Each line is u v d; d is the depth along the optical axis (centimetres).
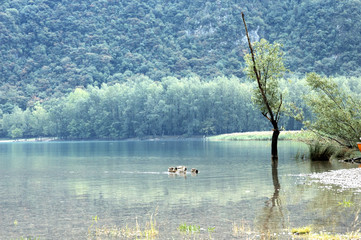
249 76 6825
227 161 6619
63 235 2202
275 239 2023
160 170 5438
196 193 3397
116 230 2272
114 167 5981
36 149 13925
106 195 3394
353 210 2594
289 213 2548
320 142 6738
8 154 10481
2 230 2320
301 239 2012
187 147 12706
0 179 4656
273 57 6600
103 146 15900
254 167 5478
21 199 3281
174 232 2200
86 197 3319
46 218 2595
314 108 6575
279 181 3959
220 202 2973
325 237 2005
